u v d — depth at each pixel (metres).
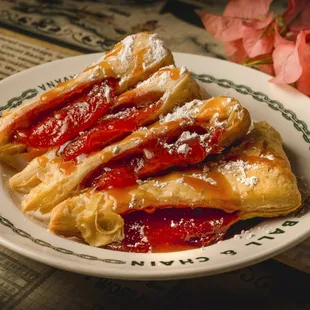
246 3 0.66
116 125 0.51
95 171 0.49
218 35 0.66
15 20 0.77
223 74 0.62
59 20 0.77
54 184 0.49
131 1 0.83
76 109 0.52
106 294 0.46
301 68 0.59
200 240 0.47
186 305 0.45
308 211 0.48
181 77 0.52
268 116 0.58
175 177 0.49
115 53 0.54
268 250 0.43
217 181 0.48
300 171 0.53
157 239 0.47
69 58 0.62
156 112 0.51
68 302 0.45
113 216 0.47
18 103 0.57
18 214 0.48
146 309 0.45
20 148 0.53
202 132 0.50
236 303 0.45
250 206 0.48
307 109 0.58
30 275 0.47
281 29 0.64
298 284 0.46
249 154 0.50
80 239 0.47
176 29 0.77
